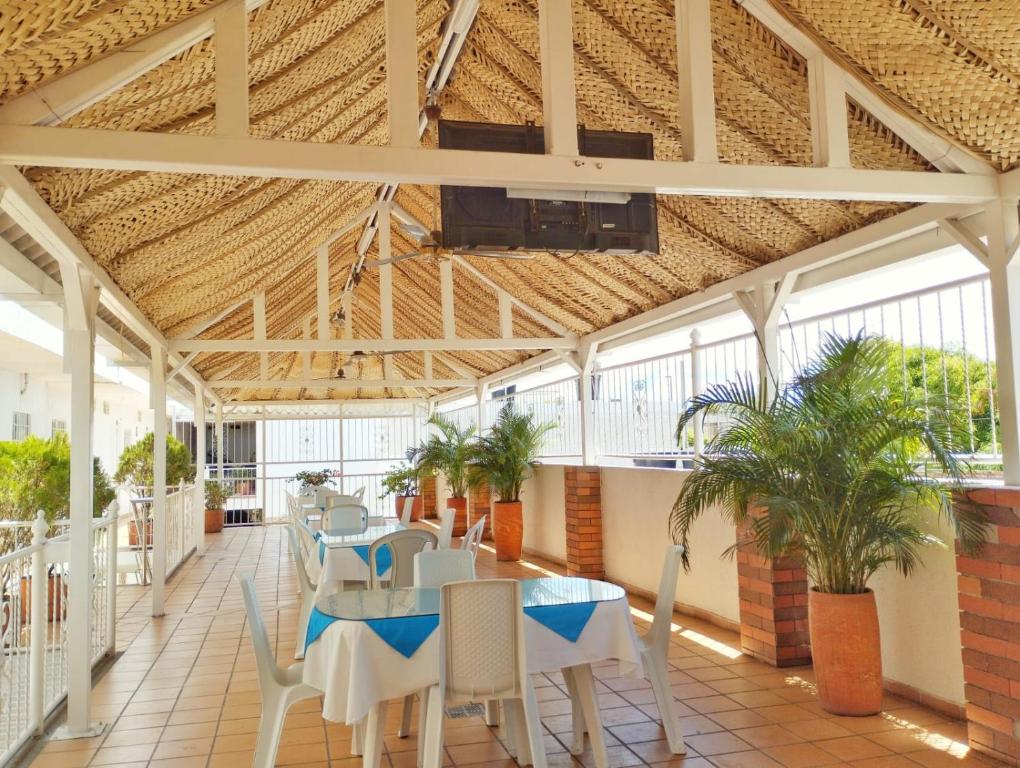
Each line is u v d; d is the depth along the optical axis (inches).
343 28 181.2
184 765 157.8
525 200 154.7
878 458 168.2
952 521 156.7
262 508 690.2
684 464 302.5
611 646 148.6
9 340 330.0
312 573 280.7
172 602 332.8
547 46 147.0
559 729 172.1
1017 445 157.8
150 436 478.6
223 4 132.3
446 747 162.7
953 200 165.6
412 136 137.3
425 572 180.9
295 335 519.5
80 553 182.9
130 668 231.1
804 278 236.7
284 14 154.3
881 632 193.9
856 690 174.7
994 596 150.6
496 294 390.9
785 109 188.4
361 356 393.1
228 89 130.5
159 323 318.7
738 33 174.1
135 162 124.3
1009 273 163.2
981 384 177.8
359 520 325.7
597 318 358.9
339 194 301.1
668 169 148.5
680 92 156.0
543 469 429.4
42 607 182.2
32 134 120.9
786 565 215.5
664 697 158.9
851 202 199.0
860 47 154.5
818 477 168.7
